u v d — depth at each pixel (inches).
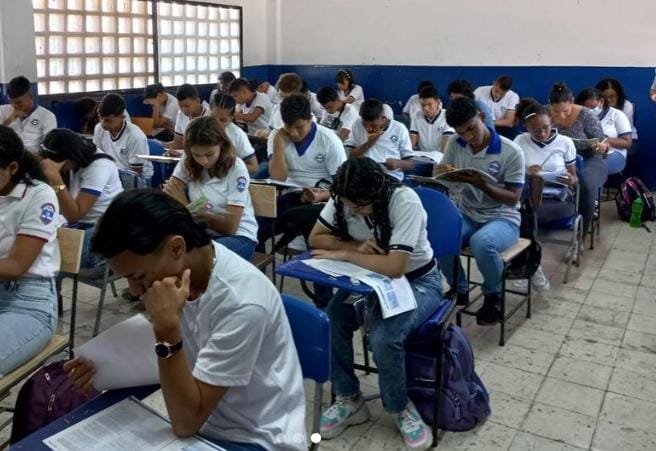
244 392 48.3
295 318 55.7
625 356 109.1
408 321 79.3
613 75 235.3
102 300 108.9
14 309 72.3
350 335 85.7
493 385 99.6
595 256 163.0
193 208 96.0
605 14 231.8
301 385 51.4
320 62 296.7
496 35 253.8
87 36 229.1
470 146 117.7
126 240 41.1
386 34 277.6
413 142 199.6
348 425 88.1
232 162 110.5
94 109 209.5
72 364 52.0
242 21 292.2
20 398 57.6
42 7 212.8
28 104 186.5
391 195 80.3
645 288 141.1
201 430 49.8
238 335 45.4
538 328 120.3
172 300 42.6
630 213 195.6
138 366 51.3
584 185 154.2
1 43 199.6
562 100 166.4
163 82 262.1
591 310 128.9
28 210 73.0
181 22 264.8
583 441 85.3
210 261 46.0
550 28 242.7
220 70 287.4
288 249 136.7
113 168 115.3
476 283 129.6
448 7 261.3
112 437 46.3
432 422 85.0
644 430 87.9
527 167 143.3
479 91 246.1
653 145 233.9
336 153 134.7
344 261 81.4
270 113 235.3
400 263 77.9
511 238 114.0
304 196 128.1
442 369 83.6
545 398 95.9
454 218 90.6
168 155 162.4
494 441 85.2
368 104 163.5
